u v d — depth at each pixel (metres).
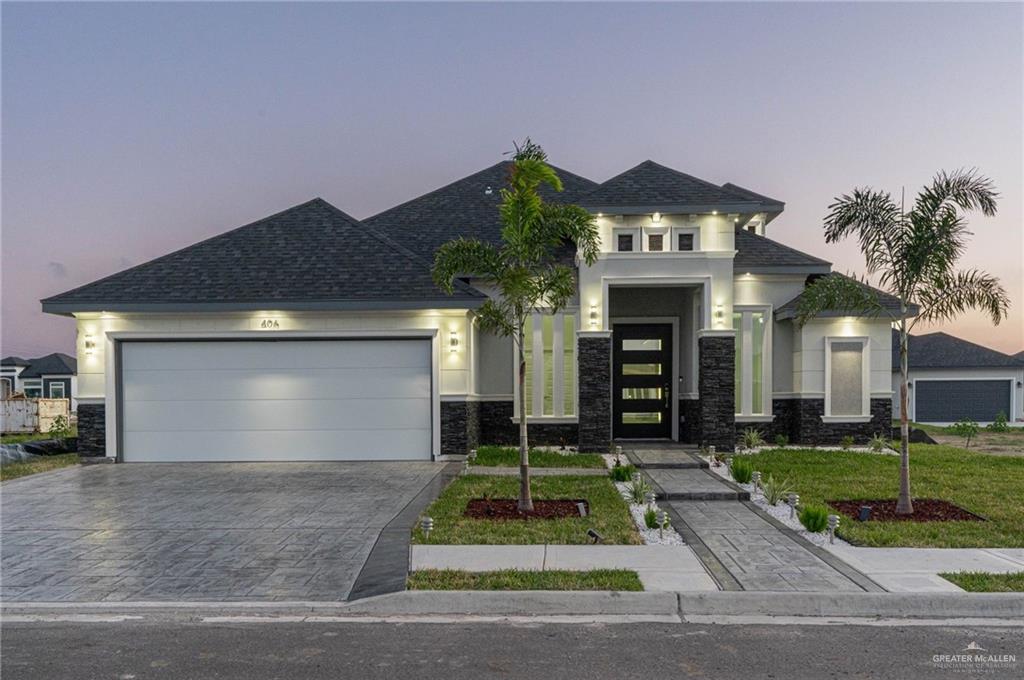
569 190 19.36
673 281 15.42
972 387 28.22
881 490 10.77
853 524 8.73
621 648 5.11
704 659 4.89
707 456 14.44
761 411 16.83
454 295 14.73
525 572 6.63
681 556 7.32
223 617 5.80
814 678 4.57
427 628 5.55
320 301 14.62
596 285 15.48
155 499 10.70
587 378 15.46
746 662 4.84
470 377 15.33
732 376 15.20
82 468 14.11
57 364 40.38
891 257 9.60
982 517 9.09
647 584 6.33
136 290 14.88
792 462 13.53
